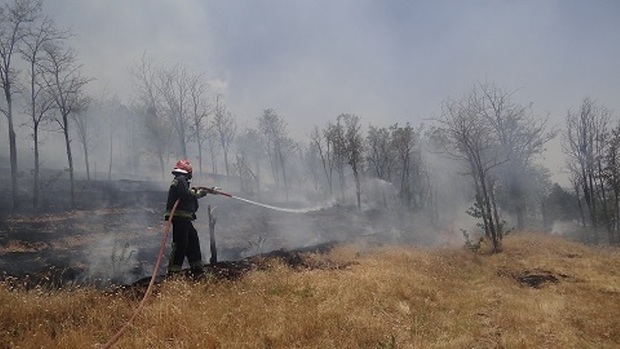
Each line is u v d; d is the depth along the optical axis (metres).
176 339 4.58
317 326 5.29
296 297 6.59
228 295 6.12
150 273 11.63
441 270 10.40
